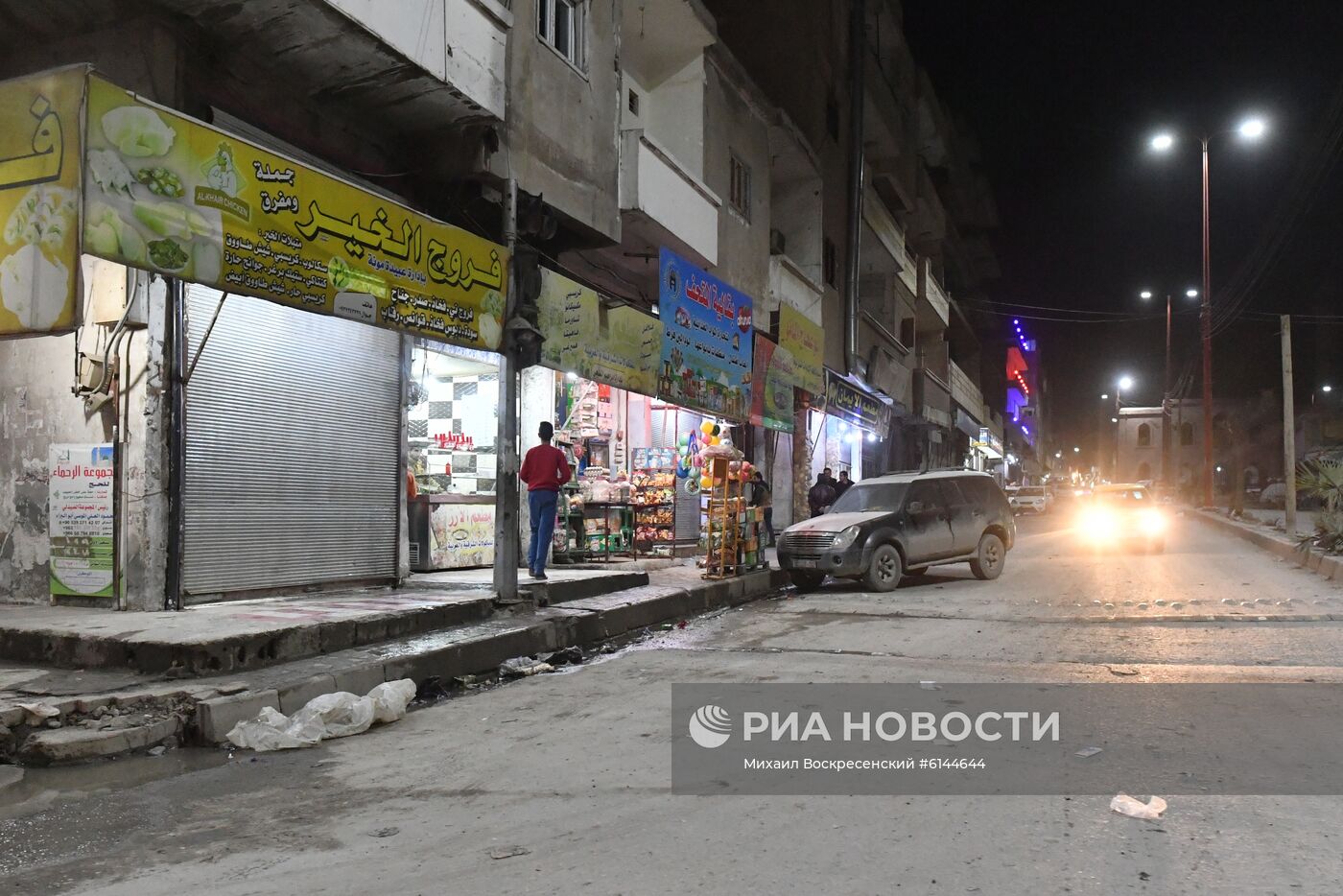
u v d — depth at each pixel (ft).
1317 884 10.91
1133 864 11.57
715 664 26.17
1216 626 30.86
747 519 45.24
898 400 98.68
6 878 12.09
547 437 36.11
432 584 34.45
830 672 24.40
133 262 20.20
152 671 21.48
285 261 24.14
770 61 70.95
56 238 19.48
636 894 11.00
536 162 35.83
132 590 26.12
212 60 27.07
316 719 19.27
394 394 34.60
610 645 31.60
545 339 34.45
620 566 45.85
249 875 12.00
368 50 27.73
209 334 25.76
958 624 32.94
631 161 42.57
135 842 13.37
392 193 33.68
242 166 22.98
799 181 71.56
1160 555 59.57
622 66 47.93
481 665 26.37
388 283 27.66
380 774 16.62
